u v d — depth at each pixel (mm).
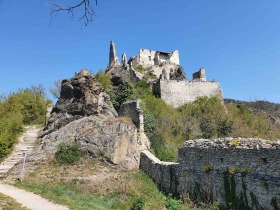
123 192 18078
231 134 33625
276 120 41812
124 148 24438
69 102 29375
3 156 23719
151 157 23359
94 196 17109
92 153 23938
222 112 37969
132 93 34781
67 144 24359
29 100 39219
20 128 30188
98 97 29359
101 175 21500
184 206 16625
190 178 17922
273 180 12391
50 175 20312
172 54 63438
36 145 26078
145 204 16359
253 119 39594
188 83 42062
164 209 16203
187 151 18625
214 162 16109
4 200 12922
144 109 29734
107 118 27844
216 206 14992
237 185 14234
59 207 12828
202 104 39375
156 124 30016
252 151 13711
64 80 31297
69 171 21500
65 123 27703
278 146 12477
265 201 12641
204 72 52375
